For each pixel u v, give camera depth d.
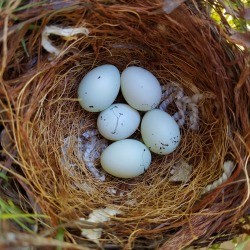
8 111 0.12
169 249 0.12
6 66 0.12
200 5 0.13
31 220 0.12
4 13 0.11
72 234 0.12
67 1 0.12
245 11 0.13
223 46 0.13
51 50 0.13
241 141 0.13
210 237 0.13
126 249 0.12
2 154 0.12
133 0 0.13
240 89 0.13
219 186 0.13
